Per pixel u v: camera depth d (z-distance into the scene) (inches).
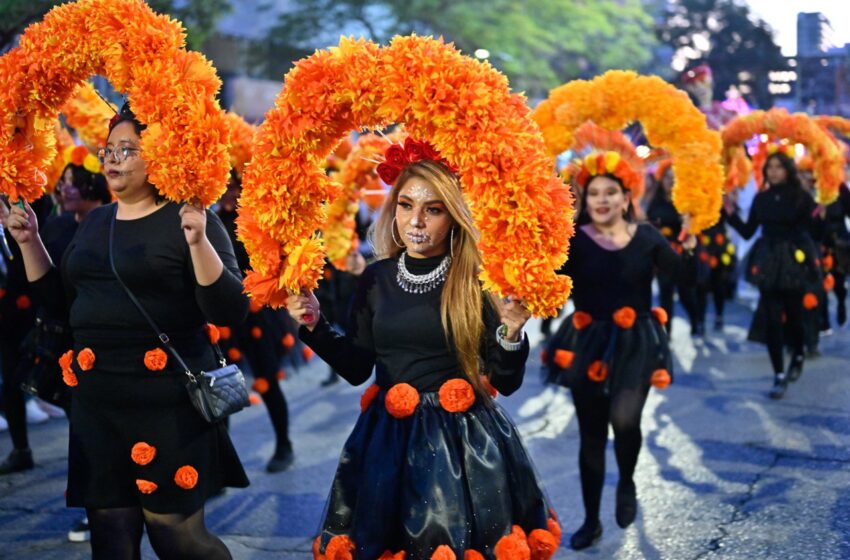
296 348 254.7
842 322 435.5
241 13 851.4
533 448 262.5
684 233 208.2
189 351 141.1
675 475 235.0
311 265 128.0
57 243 200.8
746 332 443.8
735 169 323.0
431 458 127.2
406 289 134.9
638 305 198.5
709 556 186.2
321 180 130.1
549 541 128.3
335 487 132.7
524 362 129.6
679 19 1440.7
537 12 979.9
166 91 125.6
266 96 799.7
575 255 200.1
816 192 362.9
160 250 137.3
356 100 125.3
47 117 146.3
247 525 207.5
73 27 134.8
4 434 283.4
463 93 118.4
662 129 208.5
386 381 135.0
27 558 190.1
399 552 126.6
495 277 120.2
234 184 225.1
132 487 139.5
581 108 210.2
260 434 279.6
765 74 1368.1
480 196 119.4
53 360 188.4
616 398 192.9
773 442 261.0
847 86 1095.0
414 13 890.7
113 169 138.3
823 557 184.1
